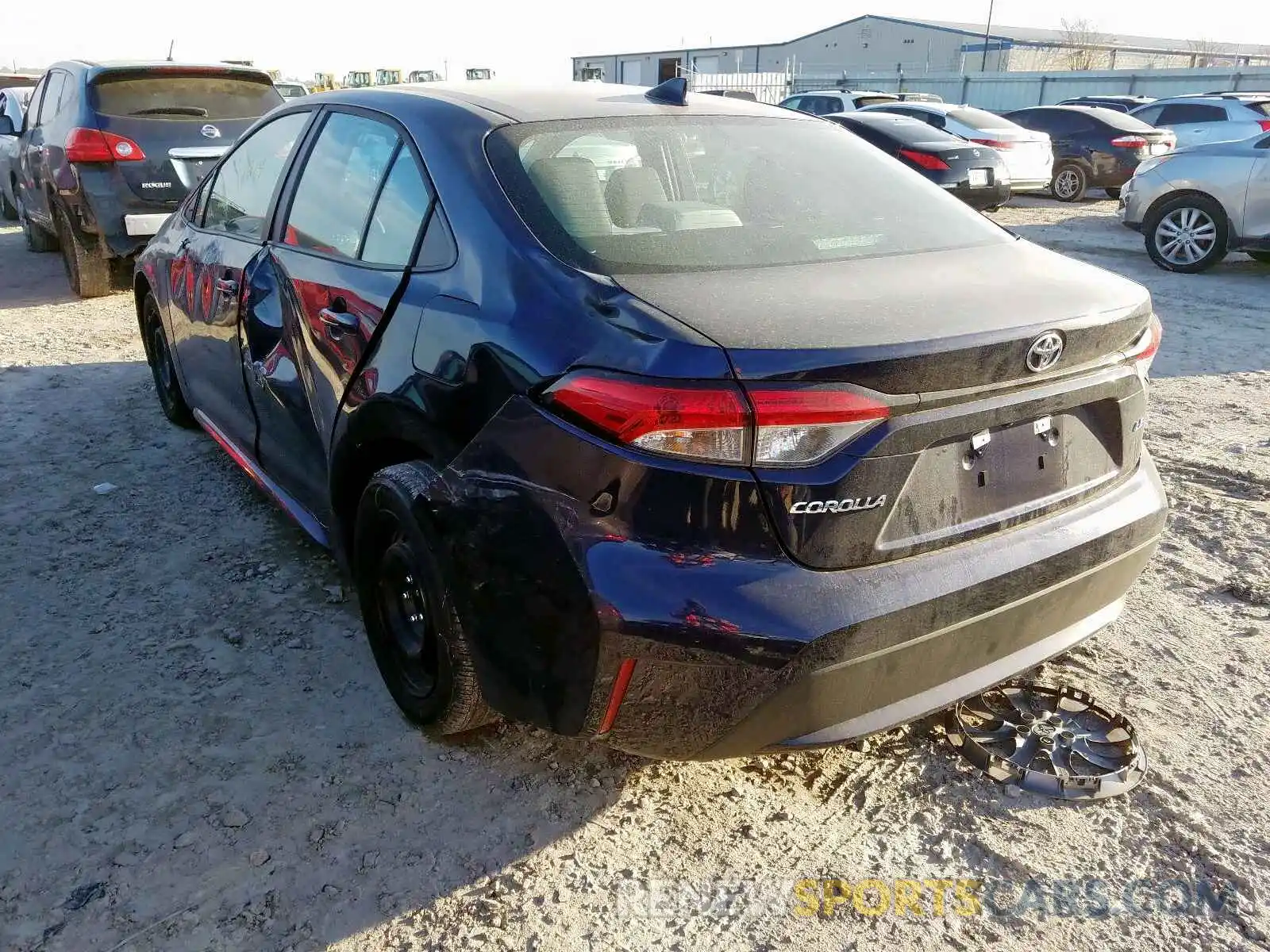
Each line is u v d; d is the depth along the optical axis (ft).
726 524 6.37
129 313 24.86
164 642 10.39
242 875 7.45
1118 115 51.83
